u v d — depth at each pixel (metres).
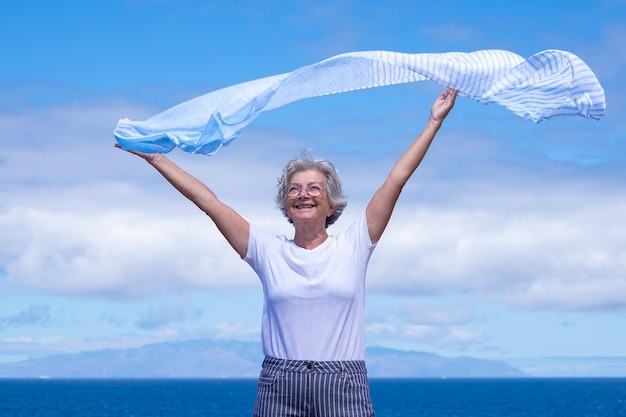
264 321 4.95
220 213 5.14
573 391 197.38
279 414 4.75
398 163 4.97
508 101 4.94
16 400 130.88
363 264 4.95
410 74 4.92
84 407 102.75
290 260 4.90
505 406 106.38
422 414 86.69
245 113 5.09
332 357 4.75
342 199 5.05
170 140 5.07
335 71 5.01
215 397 151.00
